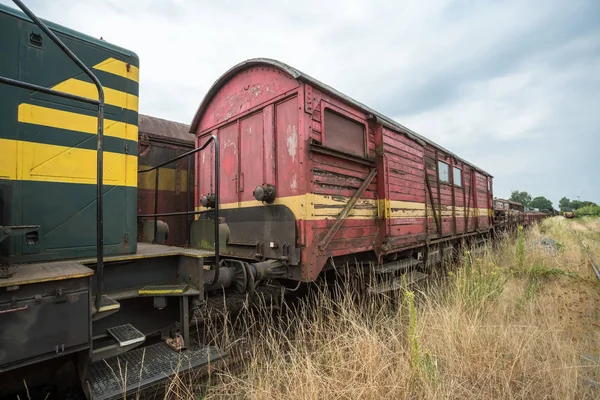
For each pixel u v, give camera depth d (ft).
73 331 6.00
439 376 8.80
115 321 8.64
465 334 10.68
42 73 8.18
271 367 9.00
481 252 30.50
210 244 12.22
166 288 8.93
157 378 7.25
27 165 7.80
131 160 9.75
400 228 18.44
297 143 12.78
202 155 18.79
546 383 9.03
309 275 12.21
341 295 14.79
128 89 9.87
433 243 23.36
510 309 14.32
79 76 8.84
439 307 12.73
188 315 9.35
